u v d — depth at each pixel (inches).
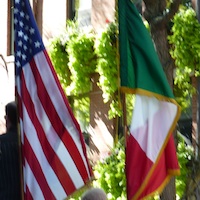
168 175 408.8
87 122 848.9
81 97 851.4
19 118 386.0
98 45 770.8
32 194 370.9
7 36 1026.1
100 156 811.4
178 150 684.1
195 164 658.2
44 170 378.0
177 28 689.0
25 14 410.9
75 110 858.1
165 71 491.5
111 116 778.2
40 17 948.0
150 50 416.8
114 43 760.3
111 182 714.2
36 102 394.6
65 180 380.8
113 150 748.0
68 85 857.5
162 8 495.5
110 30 762.8
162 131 406.9
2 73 1019.3
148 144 402.6
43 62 401.7
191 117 717.3
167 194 482.9
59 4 925.8
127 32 424.5
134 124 405.4
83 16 896.3
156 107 411.5
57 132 390.0
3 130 992.2
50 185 376.5
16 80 398.0
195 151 689.6
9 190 362.3
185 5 728.3
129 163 398.6
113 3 826.8
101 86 799.7
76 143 390.3
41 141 384.5
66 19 914.7
